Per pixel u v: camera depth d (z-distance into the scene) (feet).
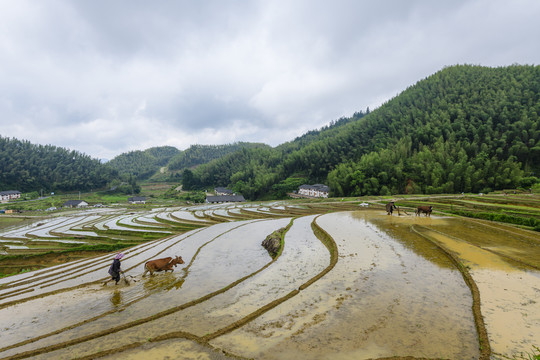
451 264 50.62
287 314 33.88
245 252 76.43
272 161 566.36
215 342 28.17
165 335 29.94
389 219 106.42
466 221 97.60
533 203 135.23
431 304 34.76
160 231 152.97
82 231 168.76
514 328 28.17
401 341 26.68
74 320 37.93
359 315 32.53
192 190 568.41
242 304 38.42
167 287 48.91
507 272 44.91
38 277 68.95
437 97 504.43
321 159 461.37
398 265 50.75
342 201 236.02
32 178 540.11
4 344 32.42
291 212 185.78
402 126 463.42
